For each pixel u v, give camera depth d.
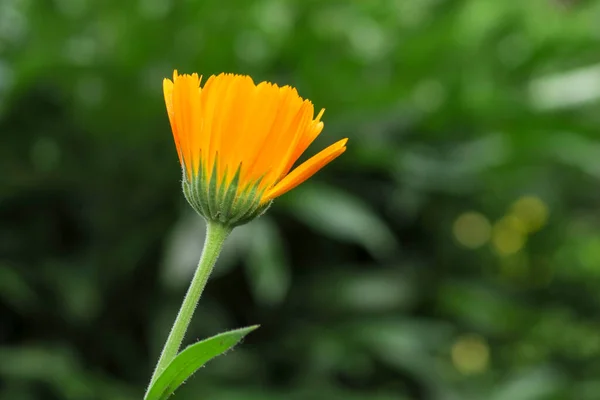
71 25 1.28
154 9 1.25
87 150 1.30
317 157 0.44
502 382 1.38
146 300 1.30
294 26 1.30
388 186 1.45
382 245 1.35
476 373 1.41
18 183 1.27
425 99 1.45
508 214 1.77
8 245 1.27
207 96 0.44
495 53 1.59
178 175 1.29
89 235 1.33
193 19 1.24
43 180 1.28
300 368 1.27
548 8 1.93
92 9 1.26
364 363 1.28
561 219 1.80
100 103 1.24
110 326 1.29
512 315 1.50
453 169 1.40
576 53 1.61
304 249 1.42
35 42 1.29
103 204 1.31
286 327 1.33
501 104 1.38
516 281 1.76
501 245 1.78
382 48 1.43
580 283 1.70
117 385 1.19
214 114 0.44
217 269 1.17
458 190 1.46
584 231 1.87
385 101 1.31
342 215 1.21
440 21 1.45
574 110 1.49
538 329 1.51
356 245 1.45
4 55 1.29
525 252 1.78
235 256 1.20
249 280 1.32
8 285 1.15
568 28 1.67
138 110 1.24
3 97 1.21
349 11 1.40
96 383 1.15
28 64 1.16
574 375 1.46
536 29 1.70
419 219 1.52
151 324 1.24
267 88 0.44
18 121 1.27
